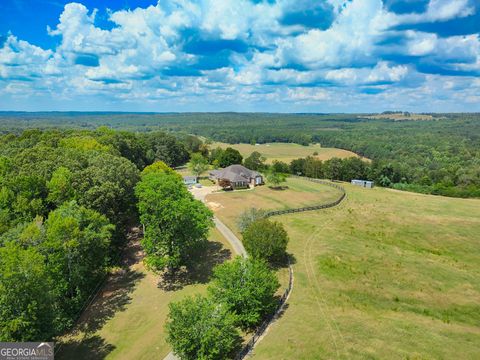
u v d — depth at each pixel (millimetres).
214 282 34000
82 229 39094
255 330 31328
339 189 98062
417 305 36844
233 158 126250
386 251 50969
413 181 131125
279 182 93000
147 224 43906
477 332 32281
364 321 32875
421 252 52562
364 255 48812
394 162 150500
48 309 29062
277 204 75375
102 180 51844
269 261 45531
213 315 28312
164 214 41469
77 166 56812
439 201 85562
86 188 49062
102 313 36781
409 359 27141
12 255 27562
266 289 32312
